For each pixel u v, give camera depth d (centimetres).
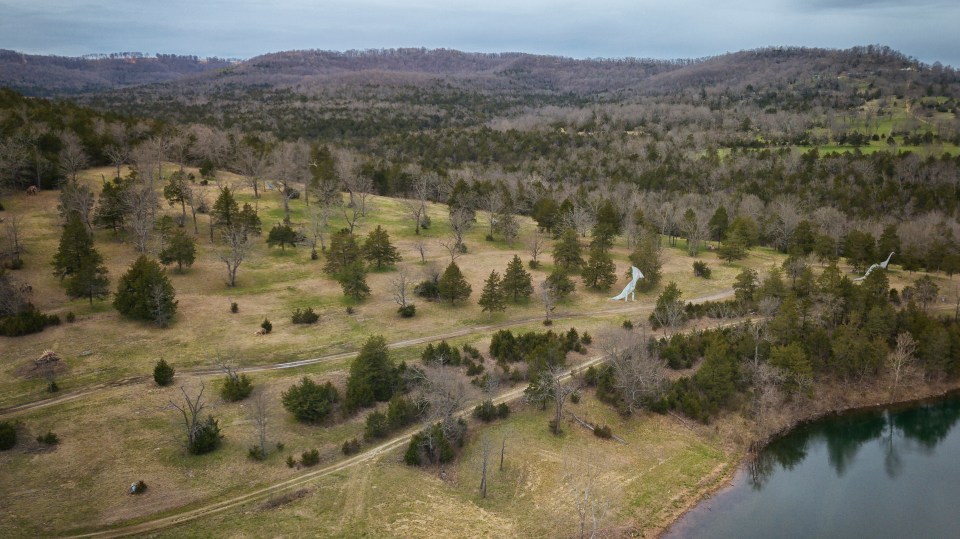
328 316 8094
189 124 17875
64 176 11156
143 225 9062
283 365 6800
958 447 6581
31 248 8938
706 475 5709
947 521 5284
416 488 5050
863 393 7369
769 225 12119
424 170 15788
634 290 9306
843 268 10994
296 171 13512
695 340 7394
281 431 5662
